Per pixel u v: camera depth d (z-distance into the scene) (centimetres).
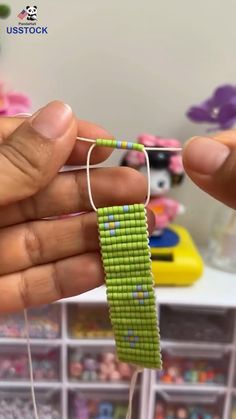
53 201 13
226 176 12
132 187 13
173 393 21
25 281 14
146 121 21
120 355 13
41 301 14
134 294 12
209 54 21
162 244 20
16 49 20
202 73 21
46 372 21
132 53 21
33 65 21
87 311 20
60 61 21
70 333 20
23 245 14
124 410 21
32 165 12
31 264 14
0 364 21
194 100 21
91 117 21
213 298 19
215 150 11
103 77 21
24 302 14
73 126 12
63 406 21
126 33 20
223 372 21
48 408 21
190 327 20
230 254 21
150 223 13
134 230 12
